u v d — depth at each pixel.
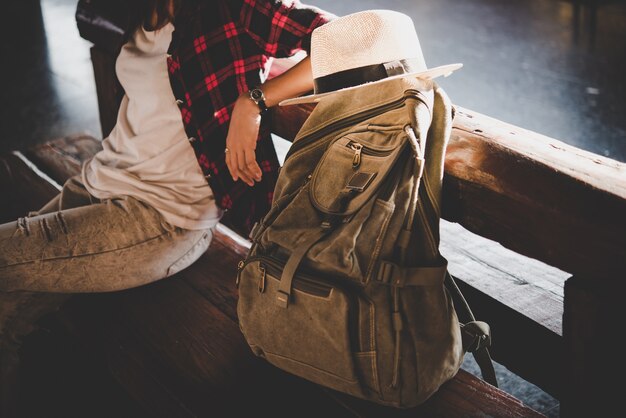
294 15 1.76
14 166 2.90
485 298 1.94
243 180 1.92
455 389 1.63
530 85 5.12
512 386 2.41
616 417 1.46
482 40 6.08
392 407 1.59
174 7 1.86
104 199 2.03
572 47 5.84
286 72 1.84
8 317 1.96
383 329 1.45
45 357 2.36
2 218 2.57
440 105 1.52
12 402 2.01
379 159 1.49
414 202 1.42
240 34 1.86
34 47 5.89
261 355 1.69
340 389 1.56
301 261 1.50
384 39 1.54
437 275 1.47
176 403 1.73
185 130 1.93
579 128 4.46
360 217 1.43
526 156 1.48
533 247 1.45
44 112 4.75
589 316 1.39
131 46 2.01
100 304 2.06
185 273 2.15
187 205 1.98
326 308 1.46
